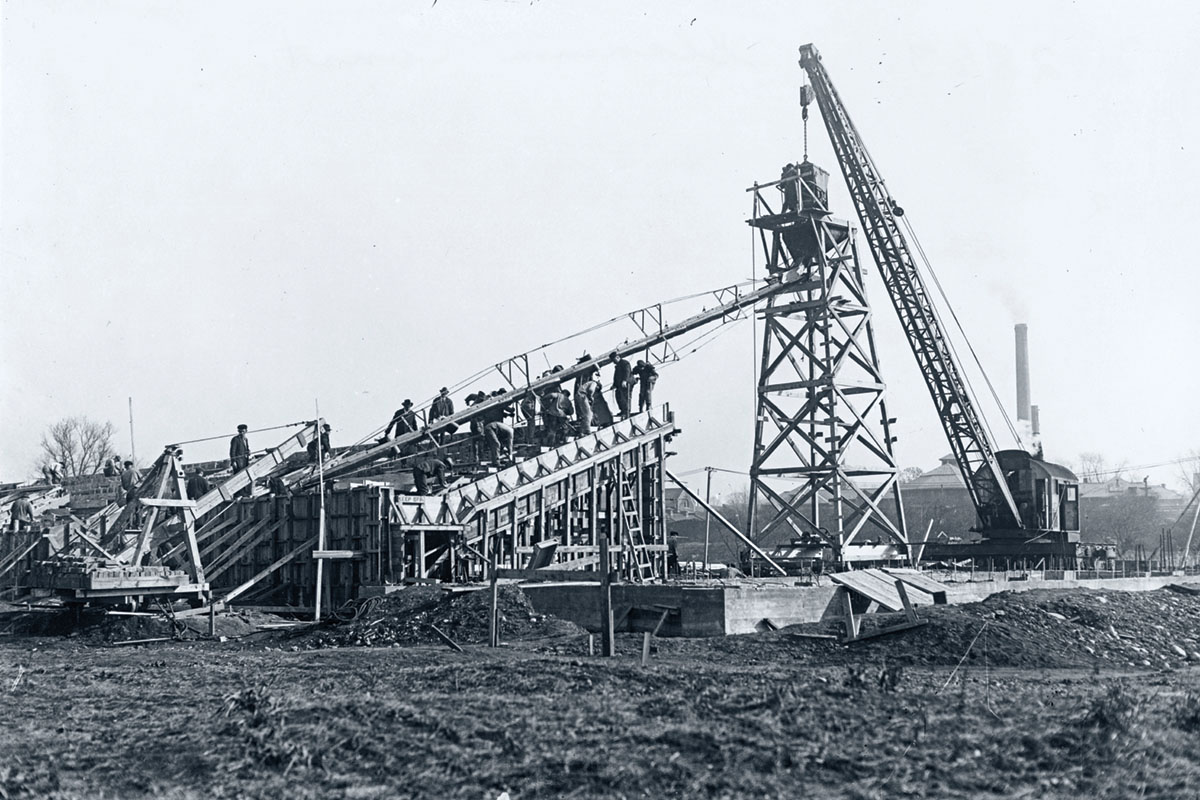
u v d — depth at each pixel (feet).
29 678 71.72
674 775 42.78
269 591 128.57
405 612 103.04
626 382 147.13
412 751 46.65
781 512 162.81
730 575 153.38
